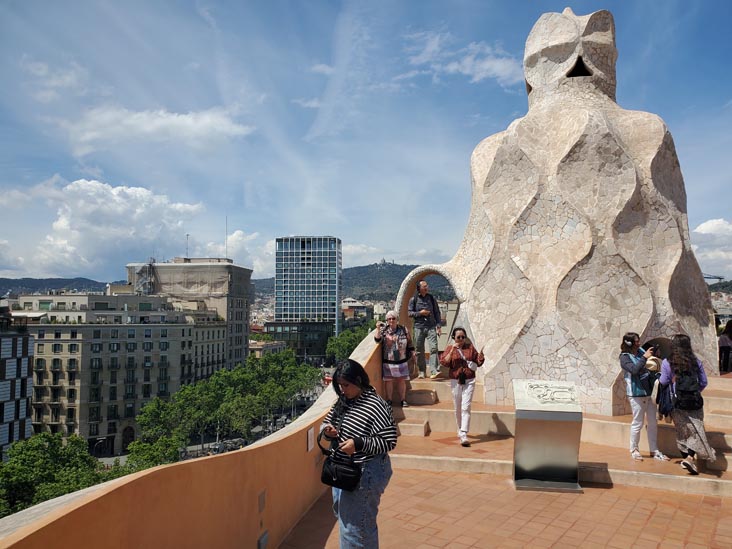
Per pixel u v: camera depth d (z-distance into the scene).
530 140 12.77
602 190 11.84
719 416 9.99
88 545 3.10
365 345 11.98
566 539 6.38
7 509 33.47
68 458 42.28
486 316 12.32
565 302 11.46
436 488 8.12
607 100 13.40
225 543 4.86
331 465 4.61
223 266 104.56
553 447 8.16
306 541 6.24
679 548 6.16
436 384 12.32
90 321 69.50
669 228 11.95
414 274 14.55
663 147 12.43
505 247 12.30
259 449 5.70
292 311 173.25
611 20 13.74
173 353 76.81
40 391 67.00
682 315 11.93
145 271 105.50
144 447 48.84
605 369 10.94
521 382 8.66
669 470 8.40
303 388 90.94
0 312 59.22
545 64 13.76
